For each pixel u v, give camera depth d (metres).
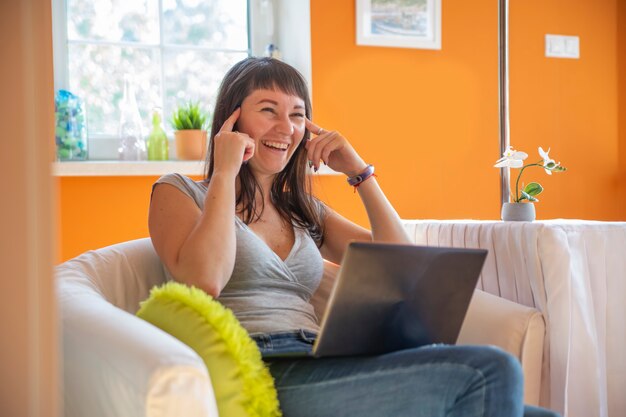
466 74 3.17
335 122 2.94
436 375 1.04
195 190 1.51
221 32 2.96
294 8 2.95
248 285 1.44
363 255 1.01
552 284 1.63
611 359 1.77
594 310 1.74
